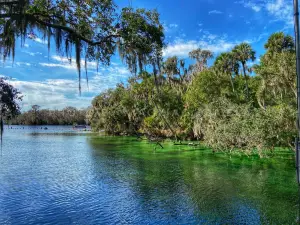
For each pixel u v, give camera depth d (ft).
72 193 49.39
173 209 40.63
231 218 36.70
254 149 86.38
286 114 67.05
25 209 40.81
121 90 222.28
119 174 65.98
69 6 21.93
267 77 85.71
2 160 90.22
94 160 88.94
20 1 18.89
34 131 298.97
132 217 37.58
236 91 125.80
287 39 104.68
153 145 133.69
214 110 90.84
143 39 22.49
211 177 60.90
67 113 485.15
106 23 22.02
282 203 42.22
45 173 67.92
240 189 50.47
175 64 177.27
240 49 124.26
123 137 194.70
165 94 153.38
